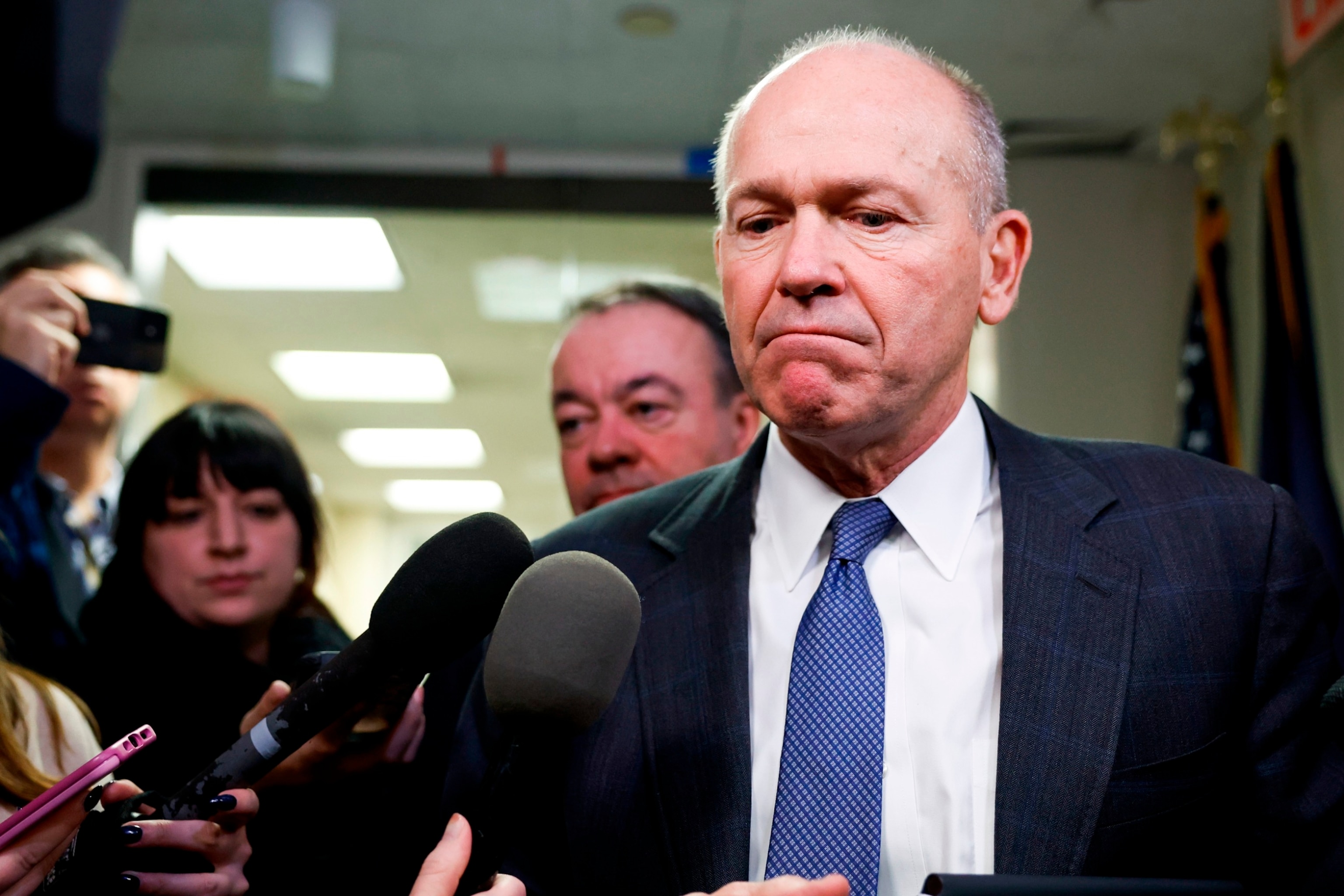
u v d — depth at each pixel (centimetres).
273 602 192
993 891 82
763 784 116
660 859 115
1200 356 410
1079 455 131
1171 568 117
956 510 123
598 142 471
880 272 113
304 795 158
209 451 191
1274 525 120
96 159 58
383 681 103
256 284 542
